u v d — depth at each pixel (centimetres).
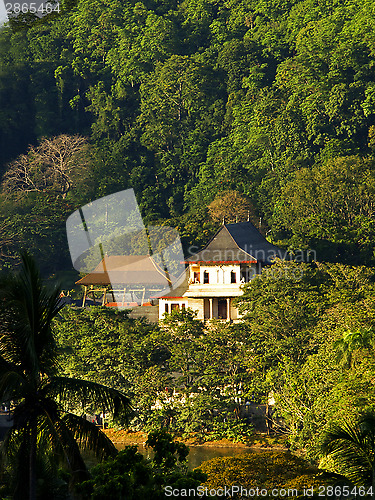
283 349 11038
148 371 11338
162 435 4888
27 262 4475
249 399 10938
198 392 11431
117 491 4153
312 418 8919
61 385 4453
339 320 11300
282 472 6312
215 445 10788
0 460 4412
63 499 4472
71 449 4412
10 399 4422
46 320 4566
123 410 4581
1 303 4325
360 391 7981
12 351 4497
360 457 5303
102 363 11569
